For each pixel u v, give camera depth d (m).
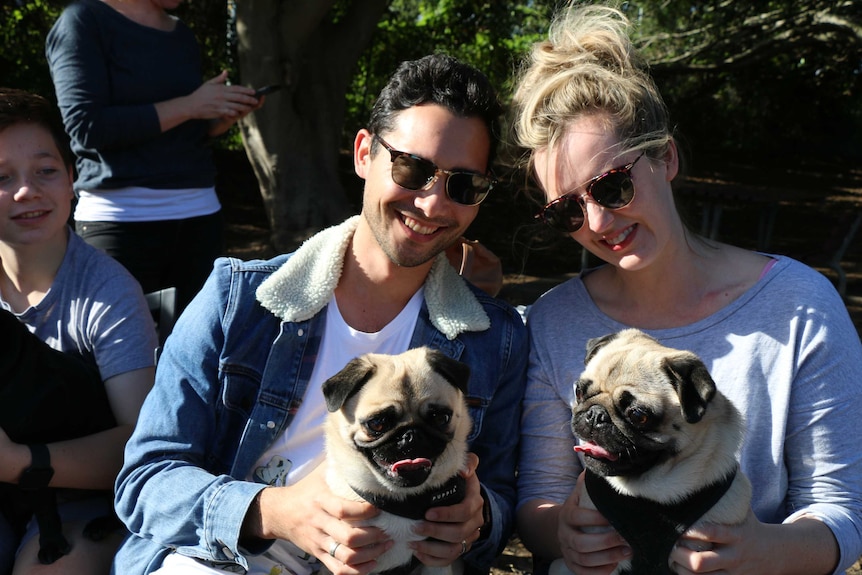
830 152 30.91
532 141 3.11
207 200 5.68
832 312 2.90
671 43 20.34
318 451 3.03
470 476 2.74
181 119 5.31
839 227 15.95
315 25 11.94
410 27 18.55
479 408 3.06
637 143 2.92
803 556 2.64
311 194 12.48
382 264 3.07
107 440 3.22
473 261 3.62
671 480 2.59
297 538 2.64
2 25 15.82
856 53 21.45
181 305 5.61
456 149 2.91
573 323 3.24
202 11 15.09
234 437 3.04
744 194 13.43
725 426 2.66
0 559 3.17
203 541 2.77
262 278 3.09
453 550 2.68
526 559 4.79
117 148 5.19
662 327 3.08
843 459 2.82
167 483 2.81
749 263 3.12
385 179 2.92
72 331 3.44
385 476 2.56
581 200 3.00
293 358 3.02
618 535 2.68
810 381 2.84
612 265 3.41
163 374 3.03
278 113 12.05
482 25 17.83
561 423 3.18
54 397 3.14
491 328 3.18
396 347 3.13
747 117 28.77
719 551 2.56
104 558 3.16
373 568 2.64
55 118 3.54
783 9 18.34
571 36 3.22
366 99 19.27
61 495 3.27
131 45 5.27
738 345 2.91
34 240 3.38
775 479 2.87
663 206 2.99
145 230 5.31
